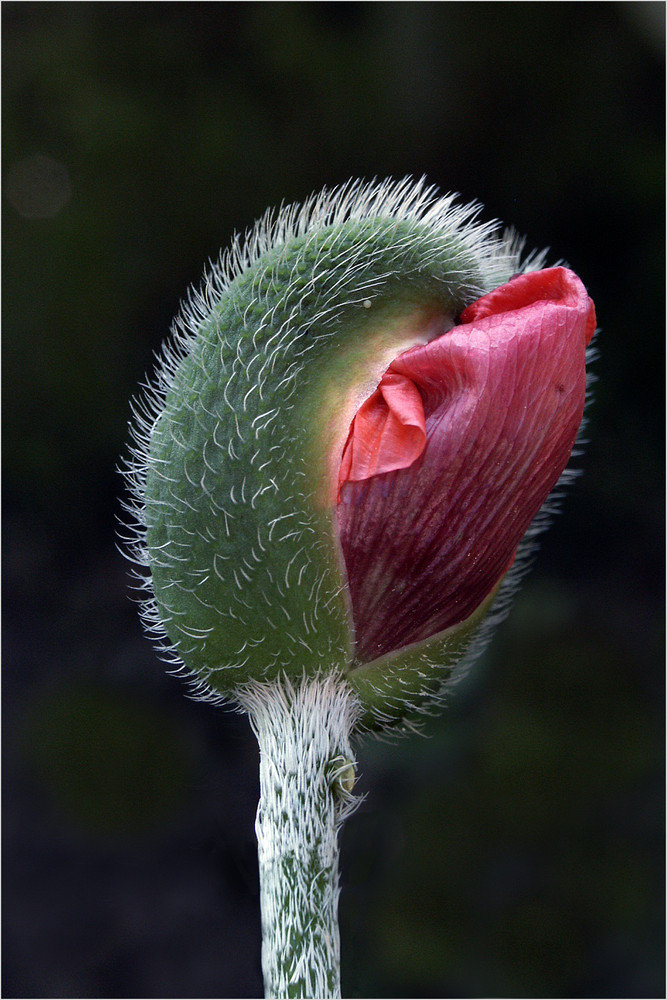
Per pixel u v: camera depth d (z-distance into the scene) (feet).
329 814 0.76
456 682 0.80
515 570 0.82
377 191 0.78
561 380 0.75
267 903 0.75
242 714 0.78
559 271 0.76
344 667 0.76
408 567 0.75
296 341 0.76
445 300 0.77
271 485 0.75
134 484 0.79
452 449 0.74
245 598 0.76
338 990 0.75
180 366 0.77
